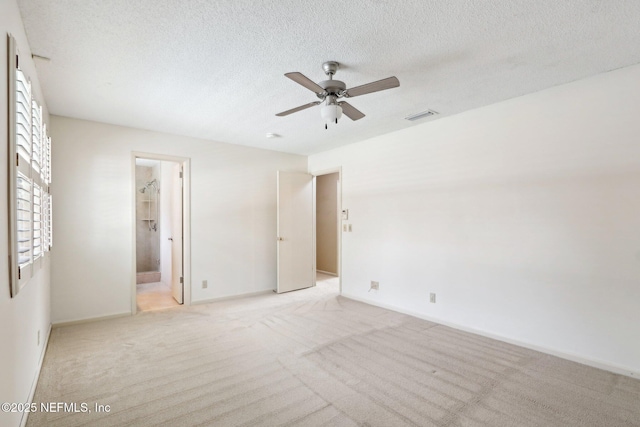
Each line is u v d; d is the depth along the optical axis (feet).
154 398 7.36
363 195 15.97
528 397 7.46
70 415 6.71
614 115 8.66
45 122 10.43
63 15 6.26
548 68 8.55
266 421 6.55
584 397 7.47
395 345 10.43
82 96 10.28
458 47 7.52
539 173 10.01
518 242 10.46
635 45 7.43
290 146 17.21
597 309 8.92
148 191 22.11
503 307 10.82
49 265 11.41
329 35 7.03
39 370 8.45
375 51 7.69
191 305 15.20
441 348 10.19
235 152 16.71
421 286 13.33
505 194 10.77
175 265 16.42
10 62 5.17
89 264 12.71
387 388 7.81
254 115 12.07
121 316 13.34
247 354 9.72
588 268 9.07
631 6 6.03
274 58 8.00
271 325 12.36
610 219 8.73
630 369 8.40
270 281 17.97
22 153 6.10
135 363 9.11
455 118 12.17
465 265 11.85
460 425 6.47
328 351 9.95
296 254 18.48
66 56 7.80
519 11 6.22
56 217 12.07
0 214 4.71
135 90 9.82
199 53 7.75
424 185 13.24
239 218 16.80
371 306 15.07
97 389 7.72
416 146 13.52
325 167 18.37
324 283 20.59
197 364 9.06
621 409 7.02
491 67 8.49
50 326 11.66
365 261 15.85
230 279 16.47
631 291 8.41
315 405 7.11
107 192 13.08
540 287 9.98
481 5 6.04
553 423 6.56
